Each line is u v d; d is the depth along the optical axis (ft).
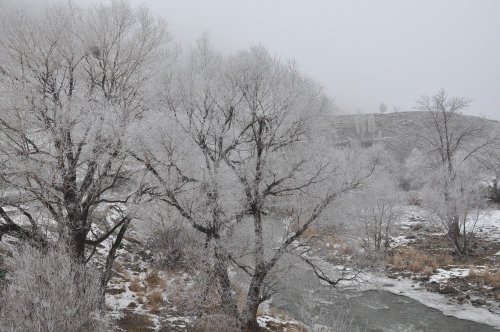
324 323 41.45
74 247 30.42
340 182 37.35
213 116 37.96
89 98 31.63
